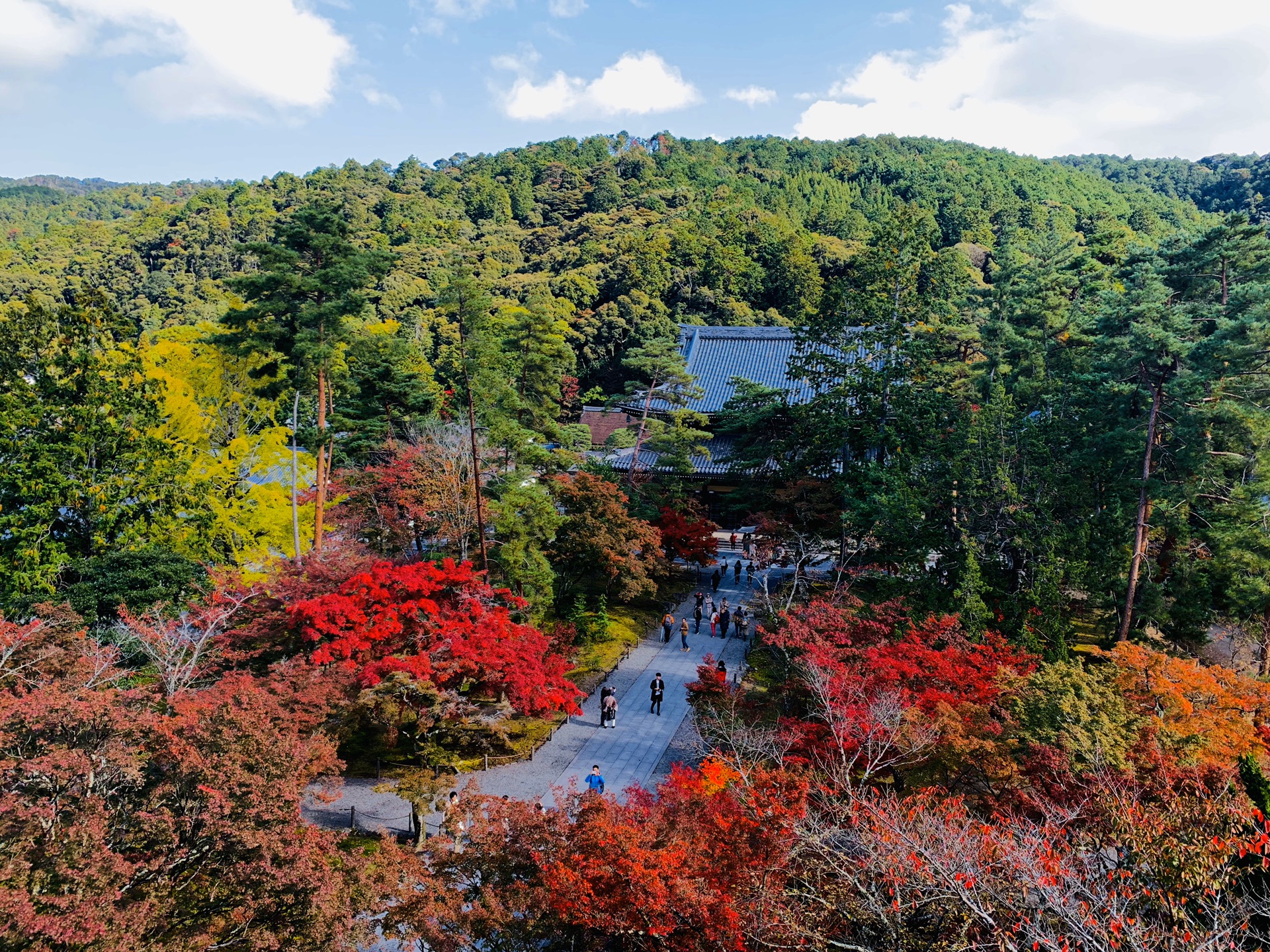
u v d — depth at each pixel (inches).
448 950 501.0
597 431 2652.6
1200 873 434.0
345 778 923.4
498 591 1048.8
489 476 1307.8
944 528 1245.1
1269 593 1061.8
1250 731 740.7
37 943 407.8
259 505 1354.6
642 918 511.5
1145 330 1135.6
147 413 1289.4
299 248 1298.0
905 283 1653.5
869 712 741.3
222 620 927.7
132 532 1246.9
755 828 569.9
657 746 1019.3
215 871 517.3
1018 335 1678.2
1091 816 583.2
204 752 540.1
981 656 909.2
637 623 1443.2
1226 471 1290.6
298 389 1314.0
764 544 1391.5
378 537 1352.1
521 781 924.6
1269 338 1107.9
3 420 1174.3
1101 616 1316.4
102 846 470.6
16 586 1131.9
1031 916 435.5
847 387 1530.5
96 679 774.5
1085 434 1402.6
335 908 490.9
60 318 1261.1
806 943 494.3
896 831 500.4
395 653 914.7
